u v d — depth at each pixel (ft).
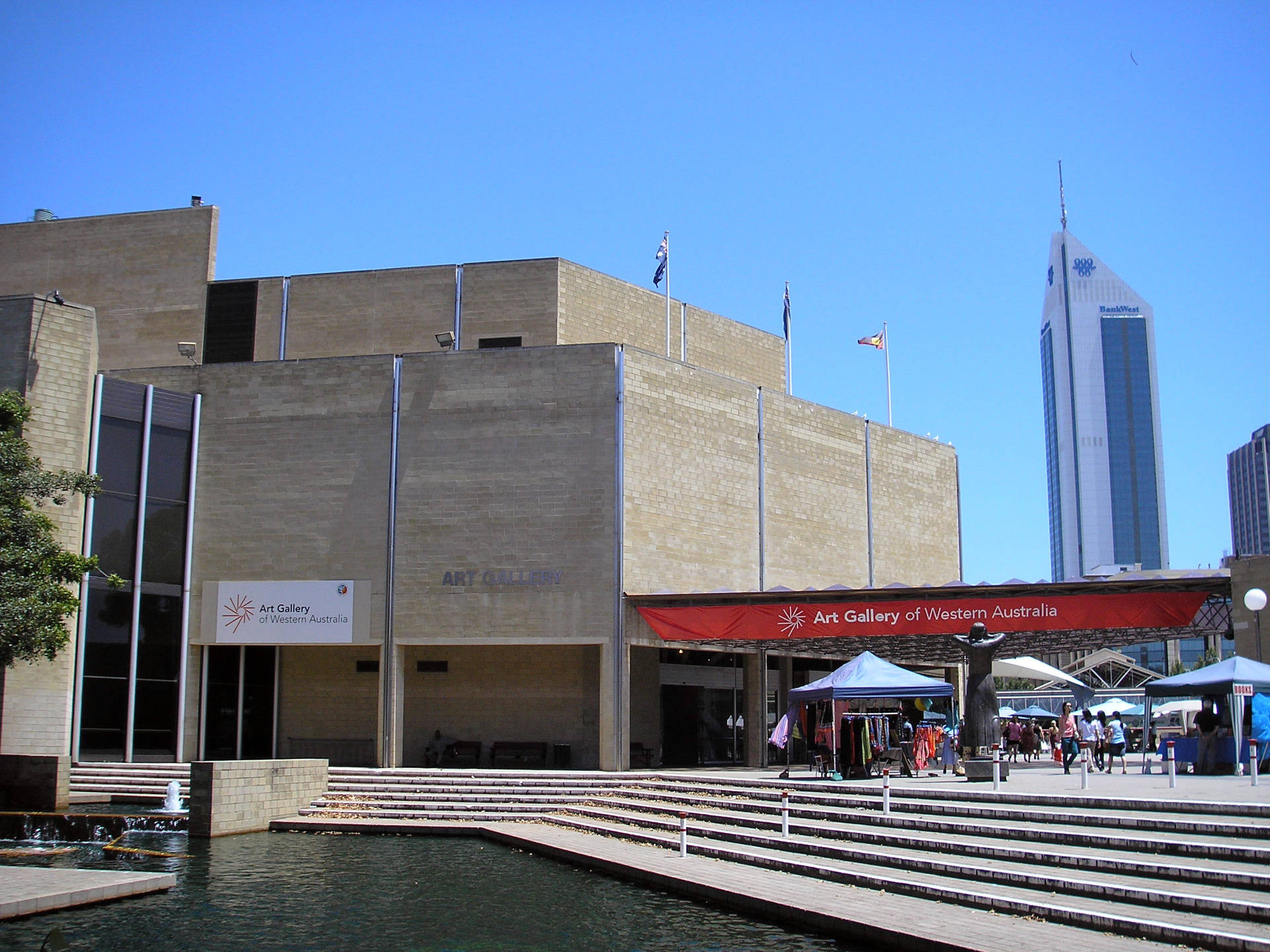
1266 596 102.12
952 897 60.34
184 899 68.90
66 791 105.81
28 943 56.90
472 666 137.80
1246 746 96.53
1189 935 48.60
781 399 153.48
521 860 84.64
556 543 128.77
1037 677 135.33
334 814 105.19
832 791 91.71
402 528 131.44
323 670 140.36
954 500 184.44
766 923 61.62
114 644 127.13
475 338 151.02
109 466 128.88
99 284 159.74
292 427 135.13
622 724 124.67
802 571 152.46
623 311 158.20
